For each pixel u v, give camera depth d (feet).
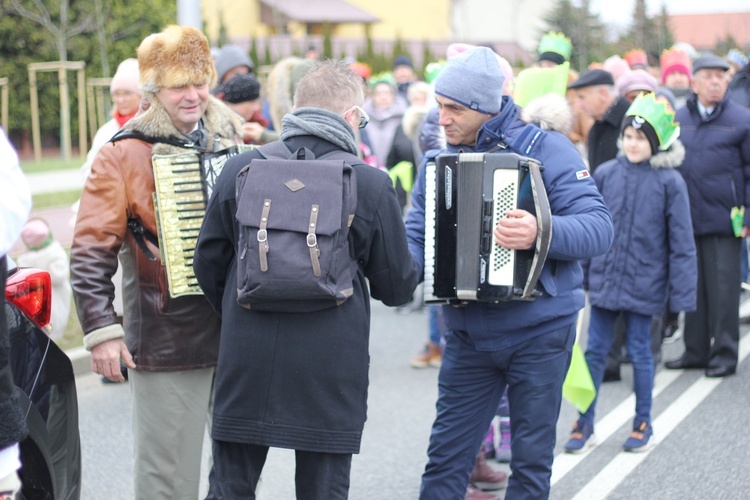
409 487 18.97
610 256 21.02
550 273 14.16
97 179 13.60
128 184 13.61
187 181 13.53
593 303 21.16
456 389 14.85
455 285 13.79
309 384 11.57
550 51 29.55
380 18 187.11
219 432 11.82
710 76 25.62
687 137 26.16
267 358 11.59
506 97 14.55
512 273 13.58
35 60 101.24
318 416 11.61
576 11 158.20
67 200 57.16
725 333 26.21
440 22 202.59
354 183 11.56
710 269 26.25
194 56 13.75
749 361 27.99
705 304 26.63
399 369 27.58
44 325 11.94
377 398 24.84
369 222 11.73
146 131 13.80
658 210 21.11
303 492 11.96
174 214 13.47
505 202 13.53
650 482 18.81
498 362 14.42
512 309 14.10
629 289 20.72
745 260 36.96
